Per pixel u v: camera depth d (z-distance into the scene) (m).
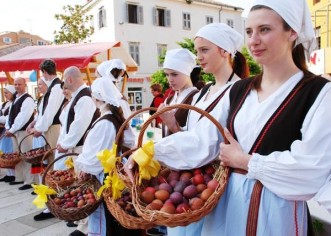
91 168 2.80
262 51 1.42
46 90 4.83
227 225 1.51
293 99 1.40
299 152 1.33
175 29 25.05
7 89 6.17
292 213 1.40
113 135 2.82
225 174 1.53
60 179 3.21
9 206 4.56
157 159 1.68
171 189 1.57
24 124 5.46
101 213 2.76
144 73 23.78
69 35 19.41
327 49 9.84
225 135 1.53
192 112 2.13
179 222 1.38
